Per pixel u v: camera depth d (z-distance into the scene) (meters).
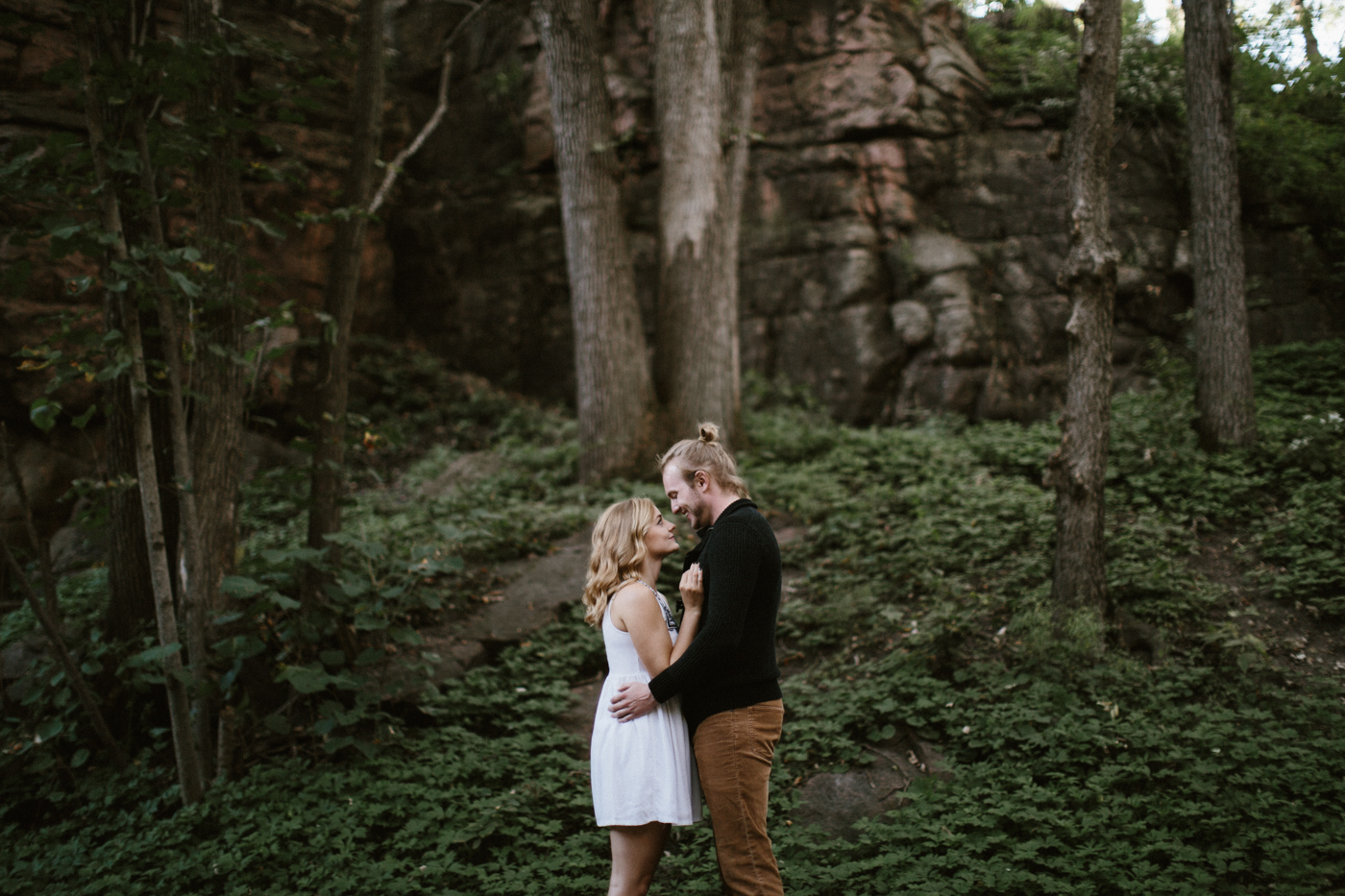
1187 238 11.12
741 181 9.73
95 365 5.41
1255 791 3.79
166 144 4.37
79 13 4.01
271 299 11.36
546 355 13.41
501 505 8.37
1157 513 6.62
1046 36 12.68
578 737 4.96
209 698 4.92
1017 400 10.84
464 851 3.89
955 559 6.27
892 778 4.37
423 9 15.05
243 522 8.69
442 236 14.09
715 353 9.22
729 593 2.72
